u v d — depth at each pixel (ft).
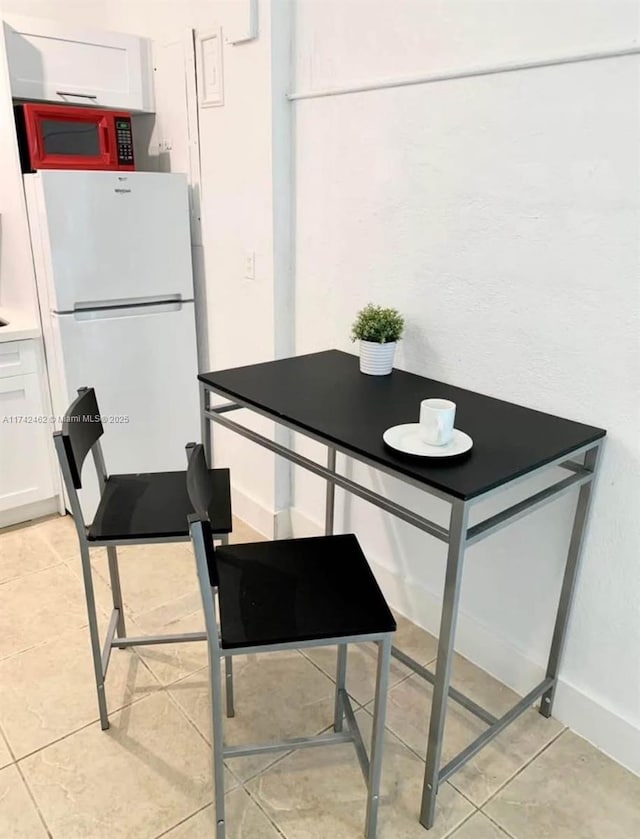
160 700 5.96
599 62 4.42
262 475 8.64
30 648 6.57
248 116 7.32
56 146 7.83
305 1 6.55
